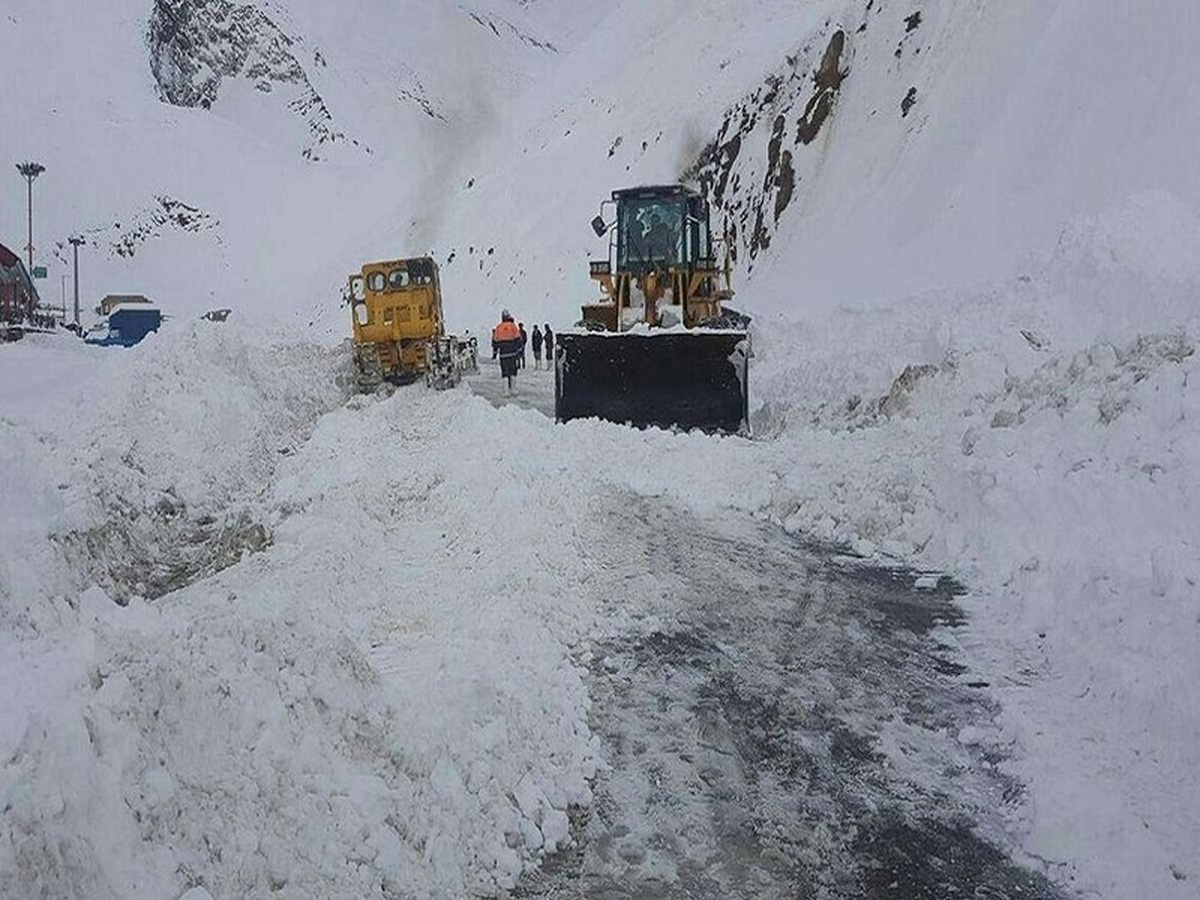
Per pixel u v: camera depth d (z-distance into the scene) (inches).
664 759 214.7
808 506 385.7
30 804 134.2
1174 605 241.0
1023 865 181.5
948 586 318.3
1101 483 306.7
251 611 218.7
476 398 642.2
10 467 349.1
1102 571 271.3
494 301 1945.1
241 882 149.7
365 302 857.5
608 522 369.7
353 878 159.8
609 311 692.7
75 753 143.6
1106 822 185.0
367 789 174.7
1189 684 213.9
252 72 5664.4
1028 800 198.8
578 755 211.5
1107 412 348.2
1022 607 288.4
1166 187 657.0
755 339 831.7
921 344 578.9
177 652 182.5
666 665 258.4
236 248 4215.1
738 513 398.6
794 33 1798.7
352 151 5329.7
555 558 319.9
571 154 2103.8
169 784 153.3
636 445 473.7
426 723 194.1
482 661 232.5
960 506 354.3
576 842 186.9
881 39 1261.1
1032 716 229.9
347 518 360.2
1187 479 287.3
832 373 627.2
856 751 218.8
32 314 2354.8
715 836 188.9
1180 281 489.7
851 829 191.3
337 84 5802.2
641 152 1824.6
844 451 443.8
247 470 487.8
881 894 173.2
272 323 1090.1
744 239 1371.8
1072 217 707.4
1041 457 344.5
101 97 5078.7
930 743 222.1
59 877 131.8
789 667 259.0
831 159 1230.3
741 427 537.0
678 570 327.0
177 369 537.6
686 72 1999.3
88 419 453.1
